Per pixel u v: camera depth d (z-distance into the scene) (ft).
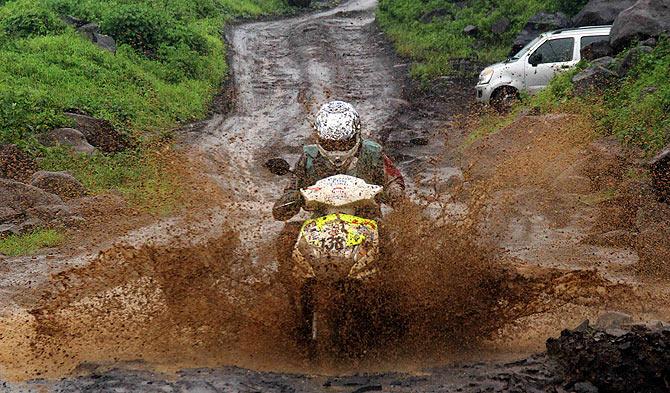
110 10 239.91
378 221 55.83
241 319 55.16
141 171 136.36
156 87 206.08
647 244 80.48
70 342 56.08
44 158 130.72
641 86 130.31
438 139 177.06
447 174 141.59
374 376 48.65
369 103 218.18
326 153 56.18
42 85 169.68
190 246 60.70
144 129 176.45
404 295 53.42
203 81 232.12
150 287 60.39
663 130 109.70
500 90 180.96
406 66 247.50
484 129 161.68
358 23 322.75
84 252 91.97
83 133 148.56
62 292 63.52
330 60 262.67
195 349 54.39
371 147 57.47
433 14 279.69
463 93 216.54
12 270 83.30
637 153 110.01
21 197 105.91
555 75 164.45
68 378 49.06
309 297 52.60
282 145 184.44
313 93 228.22
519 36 233.55
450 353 53.88
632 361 43.37
